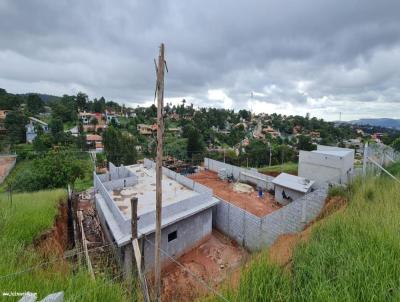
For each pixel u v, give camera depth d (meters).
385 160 15.27
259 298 3.15
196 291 5.86
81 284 3.60
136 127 74.44
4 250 4.76
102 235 10.82
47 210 9.05
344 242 4.10
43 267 4.52
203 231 11.95
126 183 13.96
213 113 112.88
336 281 3.13
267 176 19.33
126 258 8.46
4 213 7.16
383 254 3.53
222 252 10.99
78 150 46.81
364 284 2.95
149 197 12.27
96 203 13.02
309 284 3.13
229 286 3.61
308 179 17.16
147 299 4.12
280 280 3.37
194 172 25.97
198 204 11.88
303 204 10.53
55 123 57.31
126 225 8.94
